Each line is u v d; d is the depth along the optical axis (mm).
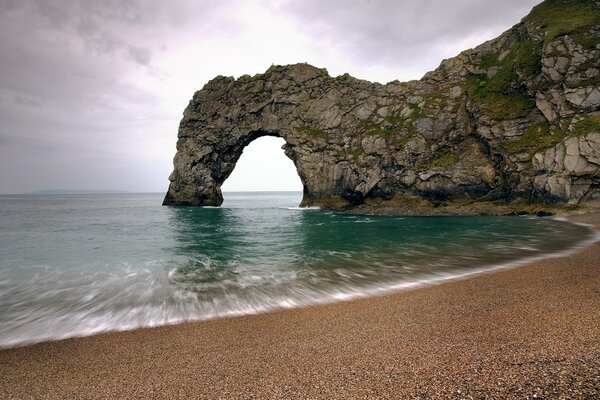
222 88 91062
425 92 73062
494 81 63156
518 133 54375
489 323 10266
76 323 13000
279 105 84375
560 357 7227
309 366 8219
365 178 67938
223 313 13750
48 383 8352
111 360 9609
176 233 42219
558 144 47719
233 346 10133
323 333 10750
